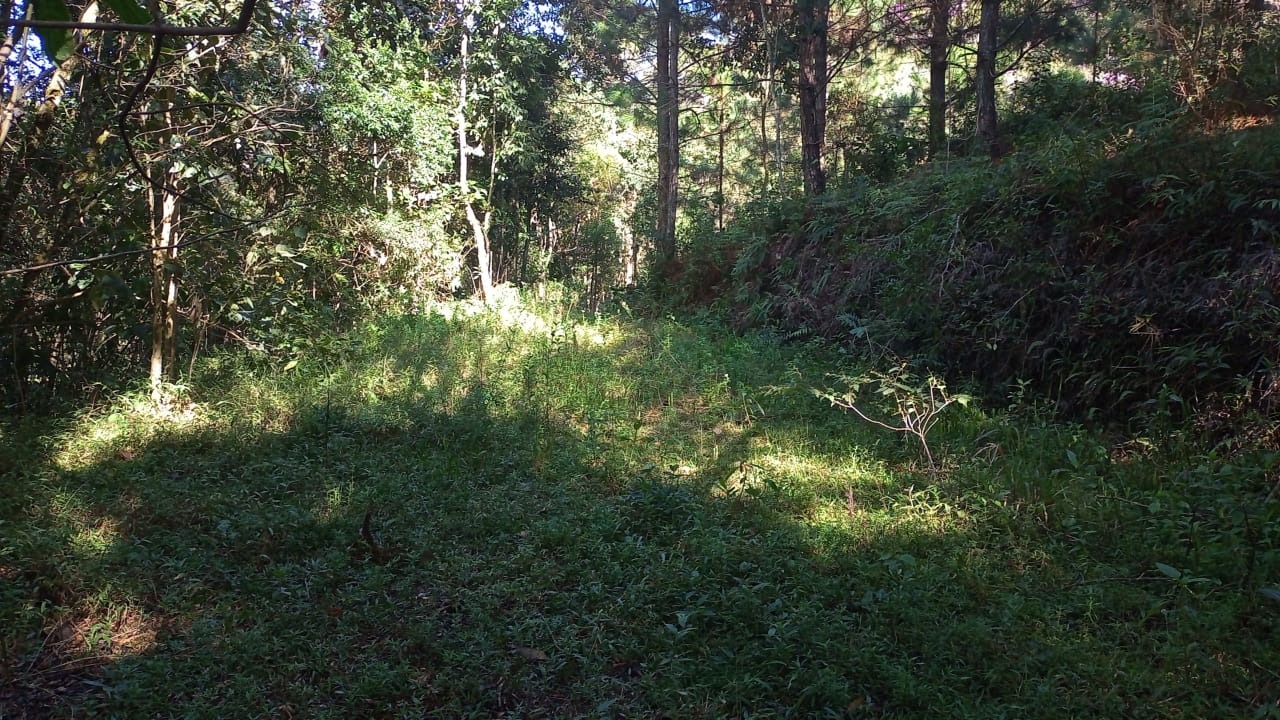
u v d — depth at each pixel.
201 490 4.97
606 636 3.56
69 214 6.36
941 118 14.09
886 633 3.49
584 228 24.92
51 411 6.61
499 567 4.16
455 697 3.15
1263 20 9.73
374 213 10.52
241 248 7.30
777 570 4.04
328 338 8.08
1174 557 4.12
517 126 18.92
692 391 7.67
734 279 12.15
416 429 6.24
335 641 3.51
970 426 6.32
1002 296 7.55
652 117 24.31
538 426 6.40
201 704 3.05
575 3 18.80
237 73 7.10
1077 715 2.97
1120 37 12.64
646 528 4.63
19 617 3.52
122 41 5.49
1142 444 5.59
